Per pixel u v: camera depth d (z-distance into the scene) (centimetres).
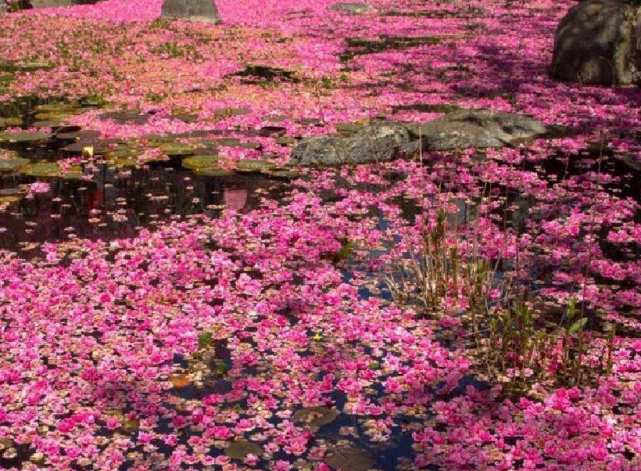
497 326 458
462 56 1416
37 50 1471
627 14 1152
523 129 890
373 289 519
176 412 387
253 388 404
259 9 2186
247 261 559
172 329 457
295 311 486
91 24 1838
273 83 1181
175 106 1030
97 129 919
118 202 680
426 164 794
